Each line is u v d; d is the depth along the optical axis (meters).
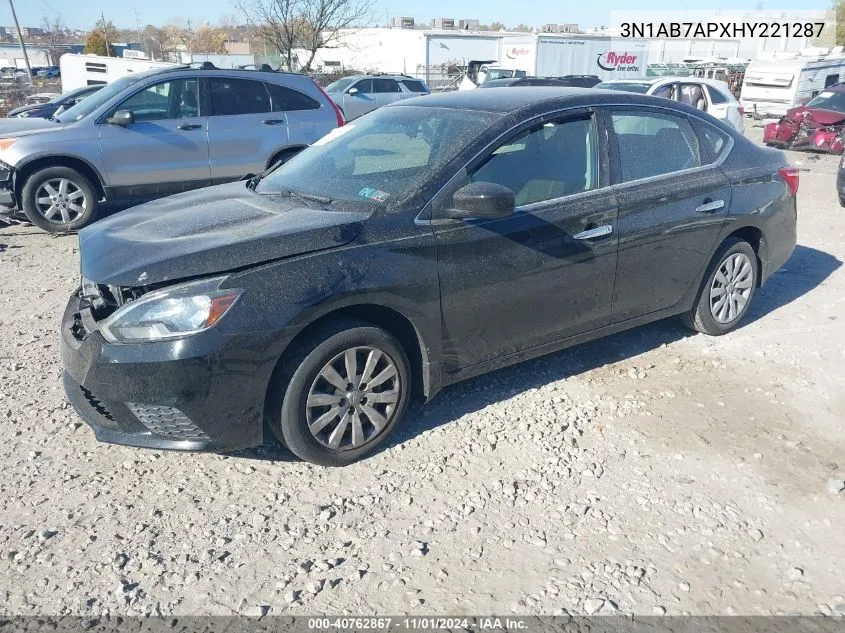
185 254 3.27
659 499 3.37
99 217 8.78
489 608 2.74
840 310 5.73
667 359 4.84
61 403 4.29
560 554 3.02
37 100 24.00
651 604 2.75
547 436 3.89
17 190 8.29
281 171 4.60
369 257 3.47
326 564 2.96
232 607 2.74
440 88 35.44
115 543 3.09
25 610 2.73
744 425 4.01
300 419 3.42
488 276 3.81
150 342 3.16
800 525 3.20
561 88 4.61
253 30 33.97
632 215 4.30
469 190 3.50
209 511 3.30
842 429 3.98
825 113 15.51
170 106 8.66
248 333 3.20
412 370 3.88
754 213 4.99
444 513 3.27
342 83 23.30
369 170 4.05
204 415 3.23
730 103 14.00
